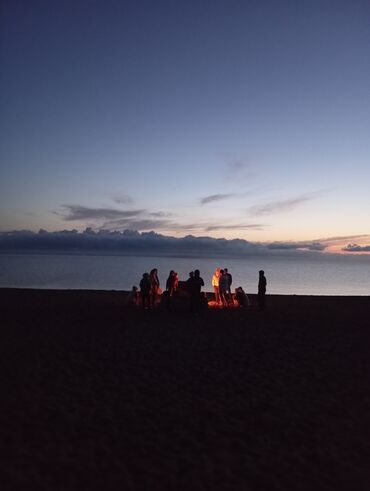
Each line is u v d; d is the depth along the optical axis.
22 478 5.22
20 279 60.91
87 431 6.68
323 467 5.71
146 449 6.14
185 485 5.21
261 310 21.52
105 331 15.14
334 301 26.33
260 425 7.09
